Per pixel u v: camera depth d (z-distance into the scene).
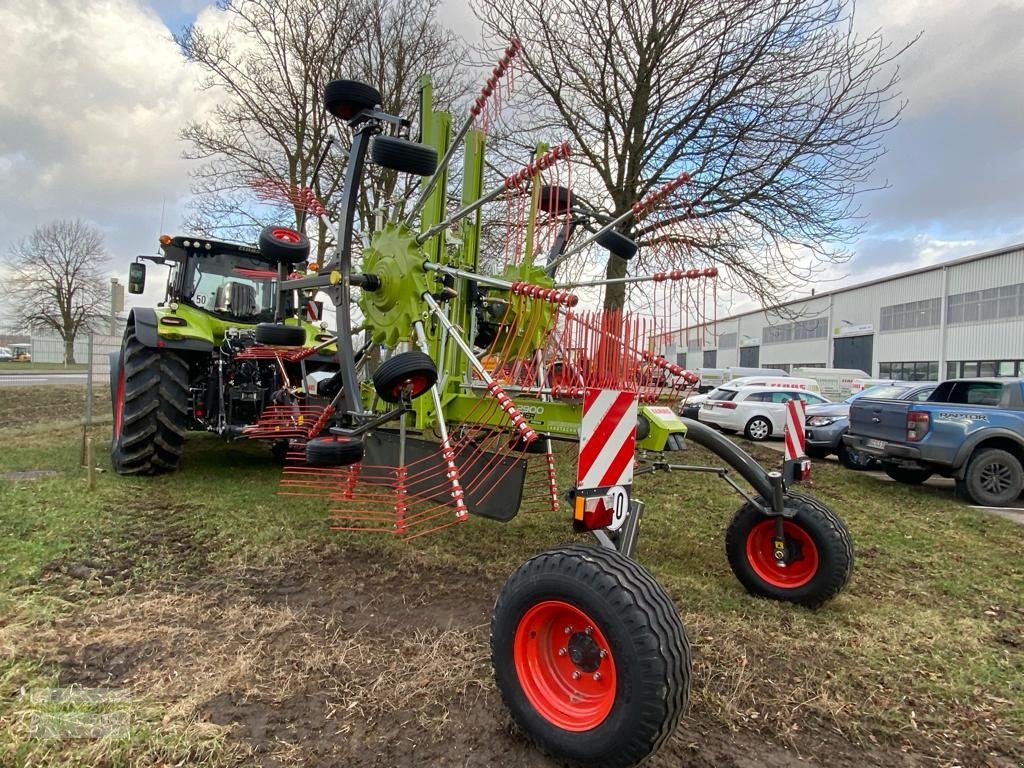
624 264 8.23
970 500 7.40
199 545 4.11
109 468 6.33
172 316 5.86
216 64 9.62
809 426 10.29
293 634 2.94
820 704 2.55
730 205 7.82
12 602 3.07
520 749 2.16
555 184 3.71
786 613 3.48
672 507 6.10
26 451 7.24
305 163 9.60
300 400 5.64
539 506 5.46
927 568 4.58
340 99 3.19
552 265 3.76
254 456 7.25
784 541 3.63
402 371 2.72
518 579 2.20
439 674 2.60
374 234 3.82
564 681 2.18
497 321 3.71
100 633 2.85
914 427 7.62
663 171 7.98
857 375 20.62
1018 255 27.02
